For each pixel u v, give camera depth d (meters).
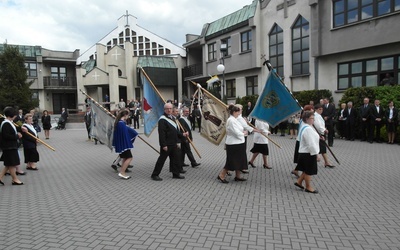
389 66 16.08
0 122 8.77
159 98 9.66
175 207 5.85
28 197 6.67
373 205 5.79
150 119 9.48
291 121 16.03
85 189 7.29
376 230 4.67
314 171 6.58
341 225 4.87
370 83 16.95
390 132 13.53
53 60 36.84
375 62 16.67
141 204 6.07
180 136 8.36
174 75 35.03
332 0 17.81
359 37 16.62
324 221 5.04
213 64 28.80
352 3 16.95
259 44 23.70
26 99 20.91
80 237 4.54
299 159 6.75
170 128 8.05
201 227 4.86
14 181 7.80
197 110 20.97
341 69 18.27
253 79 25.03
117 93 33.03
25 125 9.55
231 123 7.39
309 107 7.84
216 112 8.95
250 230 4.71
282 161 10.25
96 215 5.48
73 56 39.66
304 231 4.66
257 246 4.18
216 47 28.48
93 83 34.06
